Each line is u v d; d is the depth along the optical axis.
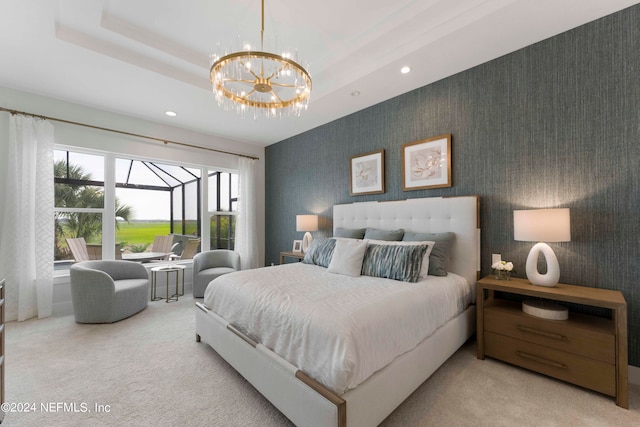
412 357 1.58
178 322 2.87
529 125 2.27
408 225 2.93
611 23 1.91
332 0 2.01
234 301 1.99
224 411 1.54
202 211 4.60
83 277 2.75
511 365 2.02
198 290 3.76
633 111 1.84
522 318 1.92
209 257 4.15
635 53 1.83
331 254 2.84
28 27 2.04
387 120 3.27
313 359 1.32
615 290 1.88
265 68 2.81
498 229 2.44
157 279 3.97
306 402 1.29
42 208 2.98
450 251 2.55
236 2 2.02
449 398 1.64
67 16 2.06
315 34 2.38
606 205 1.93
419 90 2.97
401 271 2.20
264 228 5.26
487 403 1.59
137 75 2.69
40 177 2.97
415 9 2.08
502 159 2.41
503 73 2.40
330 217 4.01
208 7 2.07
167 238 4.27
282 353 1.50
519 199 2.32
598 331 1.64
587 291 1.83
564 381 1.80
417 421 1.45
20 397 1.63
